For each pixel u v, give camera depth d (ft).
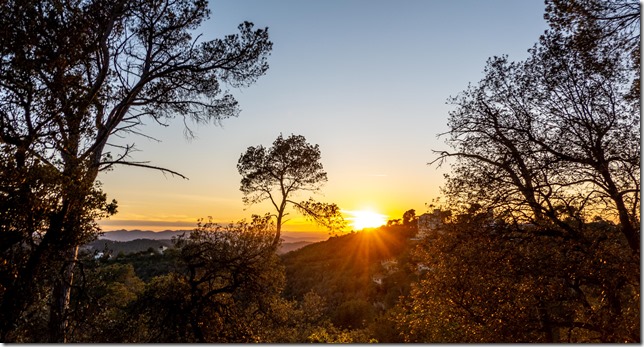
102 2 33.40
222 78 44.91
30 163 22.54
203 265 41.42
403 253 191.72
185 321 38.60
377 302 152.76
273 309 49.75
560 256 30.40
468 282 32.60
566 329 38.96
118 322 37.06
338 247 264.72
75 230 24.91
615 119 31.09
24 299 23.00
